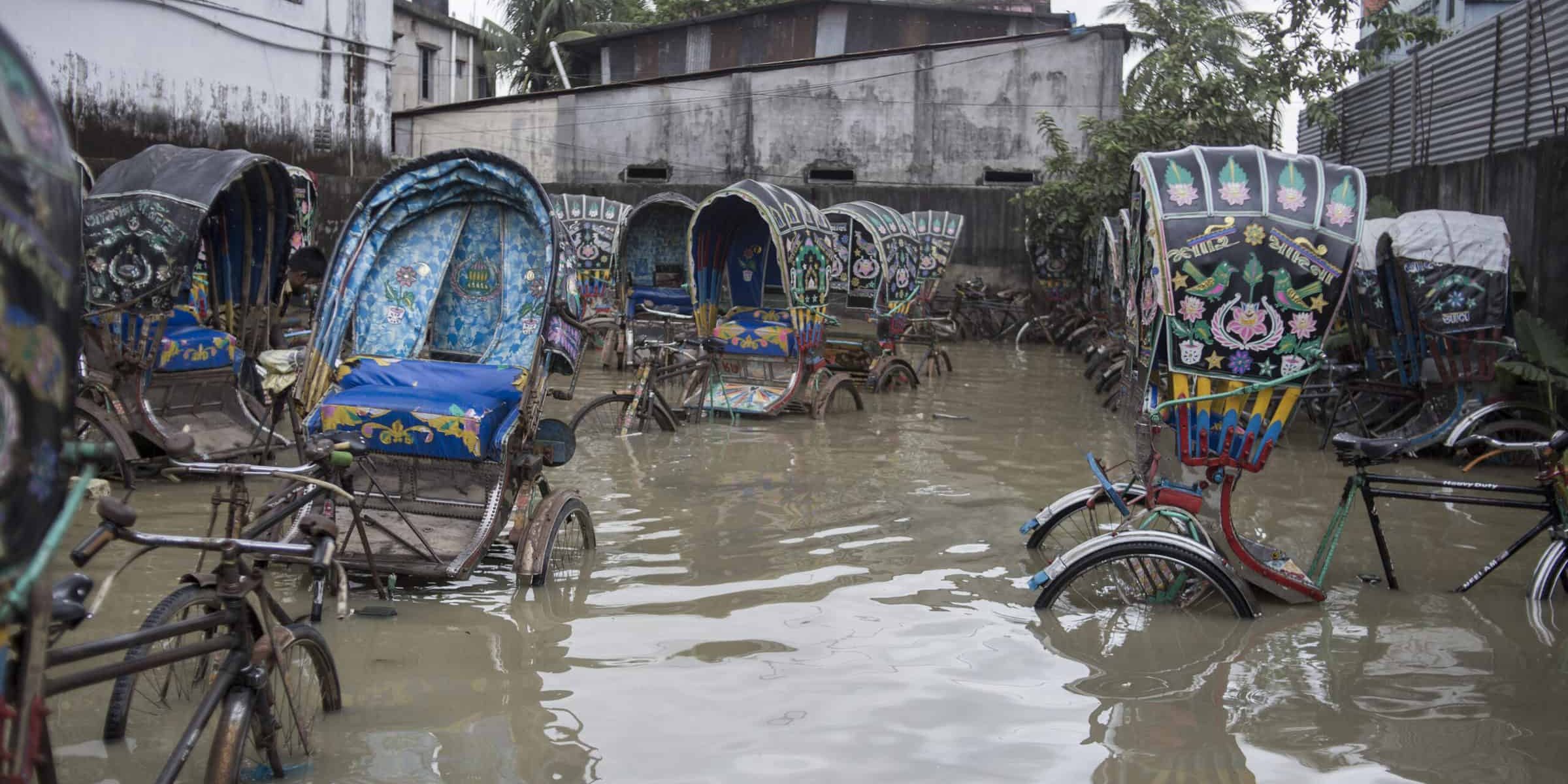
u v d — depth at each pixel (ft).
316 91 57.36
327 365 18.06
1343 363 33.06
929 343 48.39
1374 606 17.06
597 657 14.26
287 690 10.91
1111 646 15.05
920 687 13.46
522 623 15.47
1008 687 13.56
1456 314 27.99
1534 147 30.68
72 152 6.95
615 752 11.59
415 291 19.43
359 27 59.36
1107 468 26.94
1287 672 14.23
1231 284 16.15
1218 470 16.83
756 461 27.09
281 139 55.47
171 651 9.41
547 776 11.04
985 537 20.44
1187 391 16.52
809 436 30.94
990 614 16.22
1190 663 14.47
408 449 17.19
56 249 6.52
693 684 13.42
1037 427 33.27
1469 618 16.49
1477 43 37.58
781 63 73.56
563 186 70.64
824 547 19.58
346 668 13.73
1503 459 28.02
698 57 90.94
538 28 96.17
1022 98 72.64
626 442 29.17
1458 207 35.47
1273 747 12.04
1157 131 59.72
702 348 34.22
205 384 24.73
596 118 76.38
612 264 48.34
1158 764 11.59
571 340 18.81
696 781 10.99
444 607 16.08
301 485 13.79
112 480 22.86
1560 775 11.50
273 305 27.91
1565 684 13.96
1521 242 30.96
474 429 16.93
